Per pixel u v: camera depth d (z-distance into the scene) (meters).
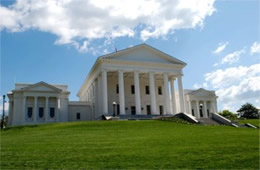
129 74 56.16
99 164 11.84
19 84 56.84
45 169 11.12
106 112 47.94
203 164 11.90
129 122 35.66
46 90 54.97
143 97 58.50
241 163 12.13
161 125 33.22
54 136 23.70
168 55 54.75
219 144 17.31
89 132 26.53
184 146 16.50
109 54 50.38
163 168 11.20
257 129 32.50
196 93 70.44
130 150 15.16
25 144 18.59
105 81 49.16
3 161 12.60
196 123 37.94
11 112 55.88
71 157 13.35
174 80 58.16
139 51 53.34
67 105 58.28
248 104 99.69
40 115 55.00
